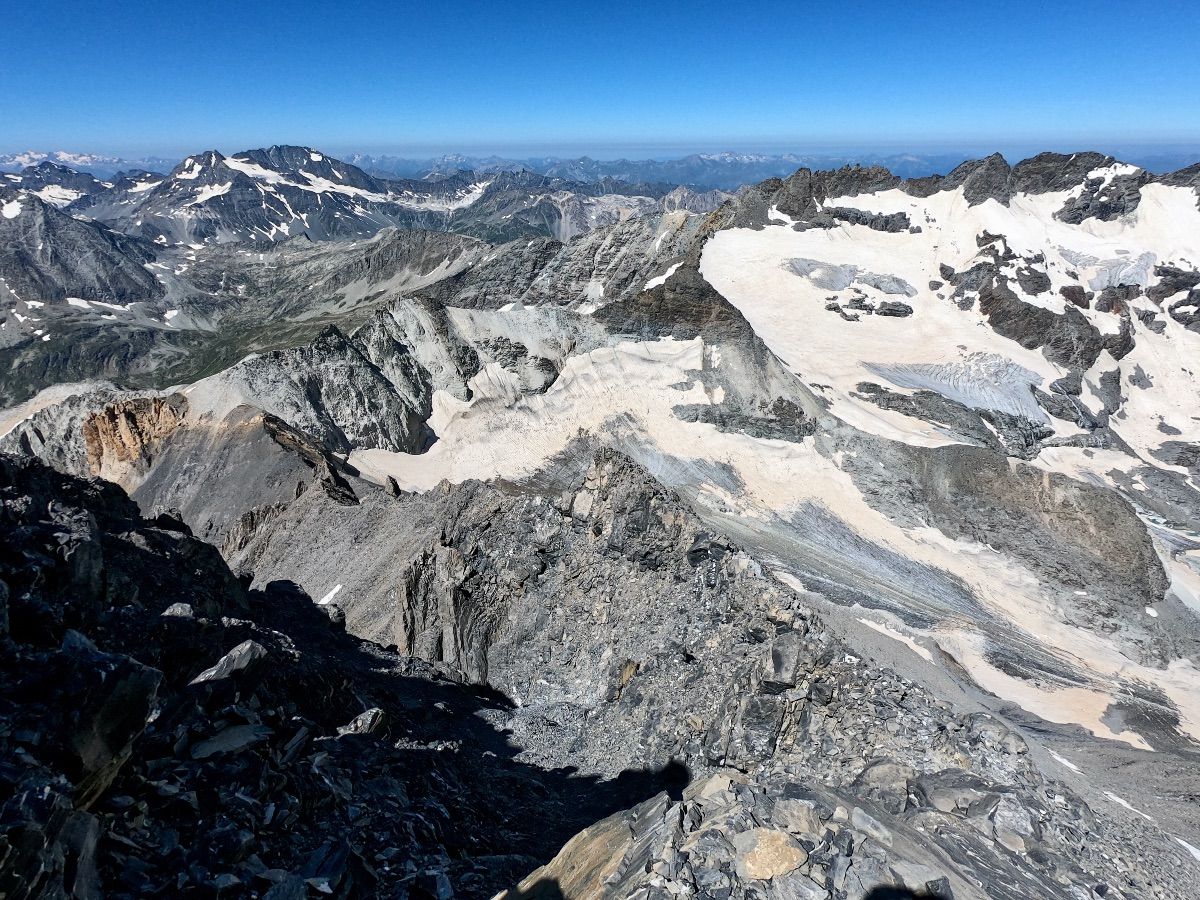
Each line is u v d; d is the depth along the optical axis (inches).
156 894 500.7
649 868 604.1
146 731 639.1
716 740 1285.7
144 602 1120.8
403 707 1392.7
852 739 1111.0
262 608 1742.1
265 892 541.3
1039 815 853.8
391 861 702.5
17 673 567.2
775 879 579.8
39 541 813.9
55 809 461.7
